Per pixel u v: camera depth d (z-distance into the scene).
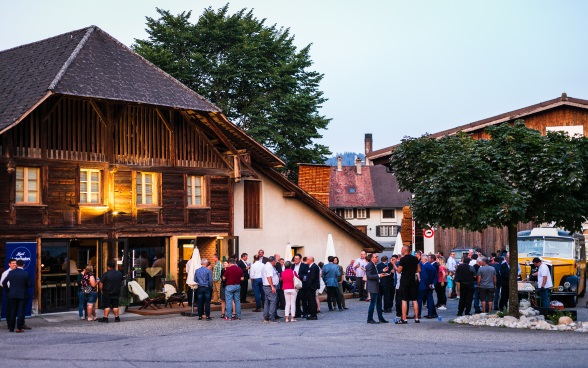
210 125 32.12
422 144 22.31
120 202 28.97
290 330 21.19
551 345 16.81
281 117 52.69
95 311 27.23
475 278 24.25
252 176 33.53
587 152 21.19
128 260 29.47
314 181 43.00
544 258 30.52
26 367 14.83
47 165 26.95
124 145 29.33
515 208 20.23
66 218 27.36
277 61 53.97
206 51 52.22
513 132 21.48
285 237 36.62
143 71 30.58
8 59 31.59
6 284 21.72
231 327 22.56
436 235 43.34
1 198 25.72
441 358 15.16
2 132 24.91
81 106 28.06
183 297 28.75
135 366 14.91
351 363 14.77
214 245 32.56
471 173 20.91
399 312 24.31
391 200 95.06
